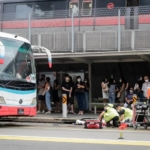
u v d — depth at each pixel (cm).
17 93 1884
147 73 2706
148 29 2458
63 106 2338
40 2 2778
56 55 2522
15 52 1916
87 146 1223
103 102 2670
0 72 1827
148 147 1209
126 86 2541
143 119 1873
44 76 2705
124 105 2369
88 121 1869
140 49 2453
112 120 1970
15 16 2817
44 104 2686
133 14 2534
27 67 1967
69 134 1553
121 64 2759
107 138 1427
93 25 2625
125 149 1173
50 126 2009
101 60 2747
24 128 1836
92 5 2652
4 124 2142
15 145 1240
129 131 1738
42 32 2733
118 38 2477
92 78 2825
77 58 2630
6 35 1898
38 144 1259
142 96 2394
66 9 2708
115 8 2594
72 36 2561
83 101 2567
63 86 2545
